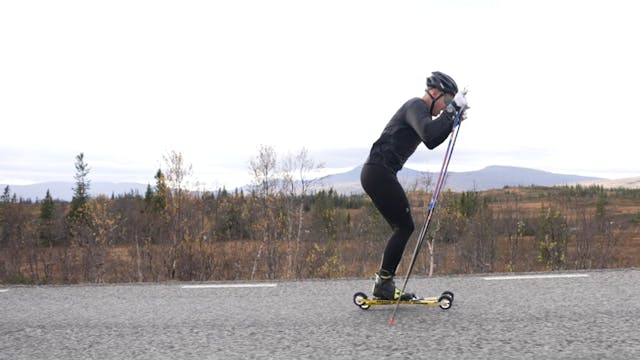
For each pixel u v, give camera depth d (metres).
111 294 5.24
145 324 3.85
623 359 2.63
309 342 3.18
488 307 3.98
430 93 3.95
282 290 5.15
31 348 3.27
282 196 16.36
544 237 15.40
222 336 3.42
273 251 15.58
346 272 17.05
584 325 3.32
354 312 4.00
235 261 14.81
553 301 4.10
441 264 17.03
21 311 4.50
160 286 5.64
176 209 14.91
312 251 16.14
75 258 15.13
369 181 4.01
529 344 2.95
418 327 3.42
